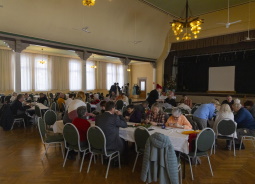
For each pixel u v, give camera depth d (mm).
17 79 9008
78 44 10898
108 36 11328
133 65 20156
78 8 8977
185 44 13211
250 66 12984
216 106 5758
